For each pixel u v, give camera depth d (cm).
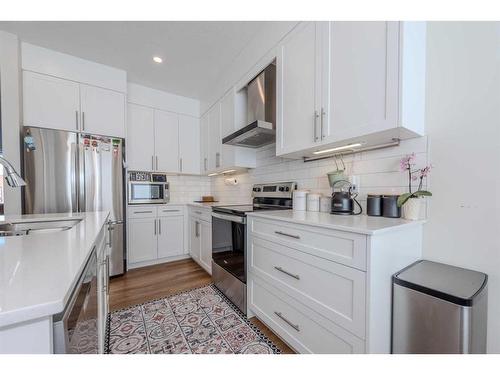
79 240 81
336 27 128
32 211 209
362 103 115
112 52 228
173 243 309
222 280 206
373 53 111
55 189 220
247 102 226
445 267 111
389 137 124
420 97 117
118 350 134
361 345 92
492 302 102
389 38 105
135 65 253
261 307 154
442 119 117
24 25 189
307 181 195
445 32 116
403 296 94
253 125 185
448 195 115
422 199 123
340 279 100
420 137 124
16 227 141
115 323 162
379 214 134
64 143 226
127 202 275
